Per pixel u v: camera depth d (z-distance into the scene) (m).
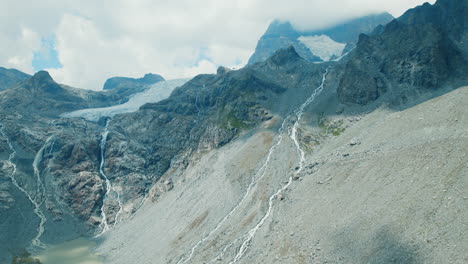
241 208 144.62
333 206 110.00
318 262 93.88
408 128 130.75
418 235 83.19
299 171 147.62
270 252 107.88
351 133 164.12
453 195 86.81
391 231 88.25
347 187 114.31
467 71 172.00
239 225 132.75
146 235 170.38
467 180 88.06
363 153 128.88
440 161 98.69
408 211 90.25
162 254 142.50
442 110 128.50
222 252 121.62
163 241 153.88
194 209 167.00
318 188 124.88
